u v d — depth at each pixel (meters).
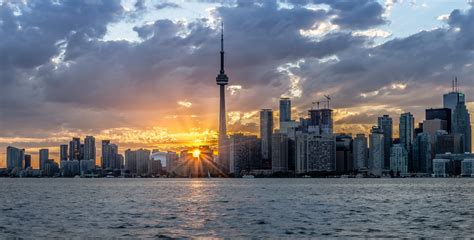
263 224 149.38
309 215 177.00
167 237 124.62
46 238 123.75
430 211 193.75
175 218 168.12
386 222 153.88
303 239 120.50
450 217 169.25
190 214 182.75
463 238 121.19
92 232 133.50
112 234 129.75
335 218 166.25
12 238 124.38
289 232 132.00
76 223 153.88
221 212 191.00
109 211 196.62
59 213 188.75
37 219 166.62
